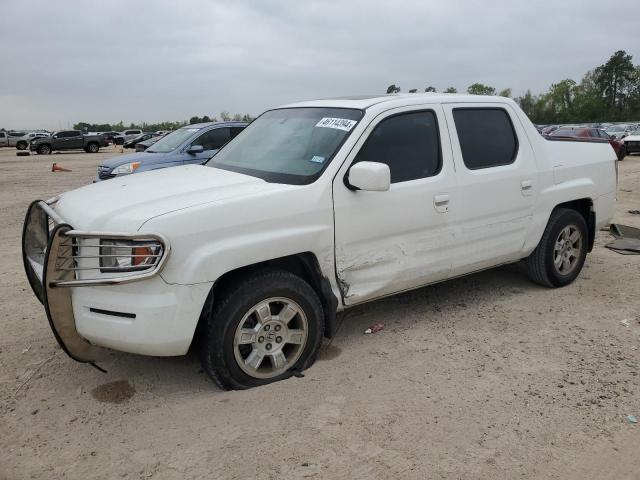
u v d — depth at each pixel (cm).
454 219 445
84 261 325
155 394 359
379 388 363
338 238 383
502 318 480
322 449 300
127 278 311
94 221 326
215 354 347
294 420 327
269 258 352
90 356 352
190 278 324
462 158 451
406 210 413
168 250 314
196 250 327
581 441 308
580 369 388
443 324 468
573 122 9256
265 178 391
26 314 500
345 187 384
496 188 469
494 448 301
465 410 337
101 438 313
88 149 3922
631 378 375
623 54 10325
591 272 612
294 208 362
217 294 359
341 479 278
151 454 298
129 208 334
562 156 536
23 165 2634
